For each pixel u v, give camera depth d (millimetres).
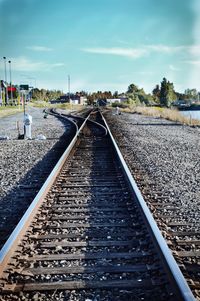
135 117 42156
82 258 4410
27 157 12781
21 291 3678
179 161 11648
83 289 3713
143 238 4984
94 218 5910
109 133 18812
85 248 4746
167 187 8141
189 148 14867
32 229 5383
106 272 4051
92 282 3801
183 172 9859
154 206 6660
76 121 34188
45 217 5941
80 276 3984
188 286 3312
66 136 19812
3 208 6738
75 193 7488
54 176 8641
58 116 45781
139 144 15945
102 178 8953
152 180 8867
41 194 6719
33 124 31312
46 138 19000
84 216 5980
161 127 26438
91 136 19281
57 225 5566
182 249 4719
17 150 14680
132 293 3619
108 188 7941
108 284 3750
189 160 11867
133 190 6930
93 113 55594
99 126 25109
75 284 3766
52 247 4762
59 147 15188
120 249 4699
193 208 6559
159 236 4492
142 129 24359
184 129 24969
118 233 5199
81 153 13258
